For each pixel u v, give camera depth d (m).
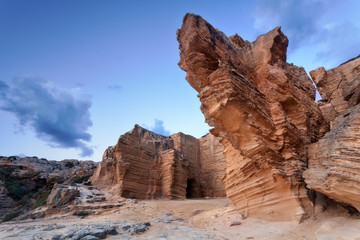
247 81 12.58
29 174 34.81
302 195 10.78
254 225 10.95
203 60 12.67
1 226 13.16
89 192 21.56
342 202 9.09
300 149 12.69
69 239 8.82
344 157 8.16
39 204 21.19
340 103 18.09
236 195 13.82
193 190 33.19
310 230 9.05
